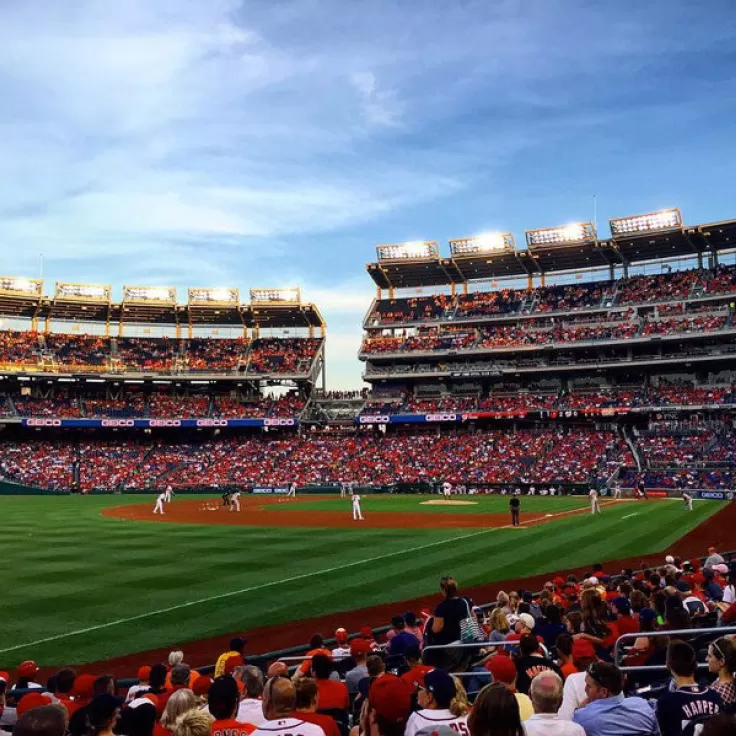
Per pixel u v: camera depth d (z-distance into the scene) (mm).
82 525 46188
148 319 103562
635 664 11336
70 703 9492
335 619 20734
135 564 30156
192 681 10789
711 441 74438
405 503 63750
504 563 29797
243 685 9344
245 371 98750
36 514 55062
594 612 12930
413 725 6105
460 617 12891
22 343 95000
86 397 98125
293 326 105250
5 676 13391
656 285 88188
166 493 64438
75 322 100750
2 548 35250
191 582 26125
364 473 84312
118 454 92125
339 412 98875
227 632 19453
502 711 4570
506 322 94562
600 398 83750
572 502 62344
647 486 70625
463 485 77562
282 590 24672
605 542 35406
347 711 9031
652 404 78812
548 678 6117
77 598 23516
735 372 82312
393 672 11234
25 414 90500
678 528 40406
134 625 20172
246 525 45500
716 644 7277
